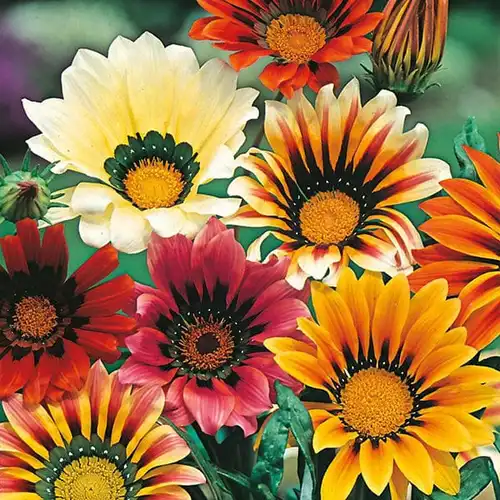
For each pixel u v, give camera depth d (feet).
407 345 2.42
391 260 2.42
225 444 2.49
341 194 2.50
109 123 2.51
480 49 8.11
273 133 2.50
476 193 2.43
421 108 7.66
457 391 2.39
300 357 2.38
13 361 2.41
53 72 7.84
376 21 2.53
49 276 2.43
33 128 7.61
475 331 2.42
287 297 2.47
